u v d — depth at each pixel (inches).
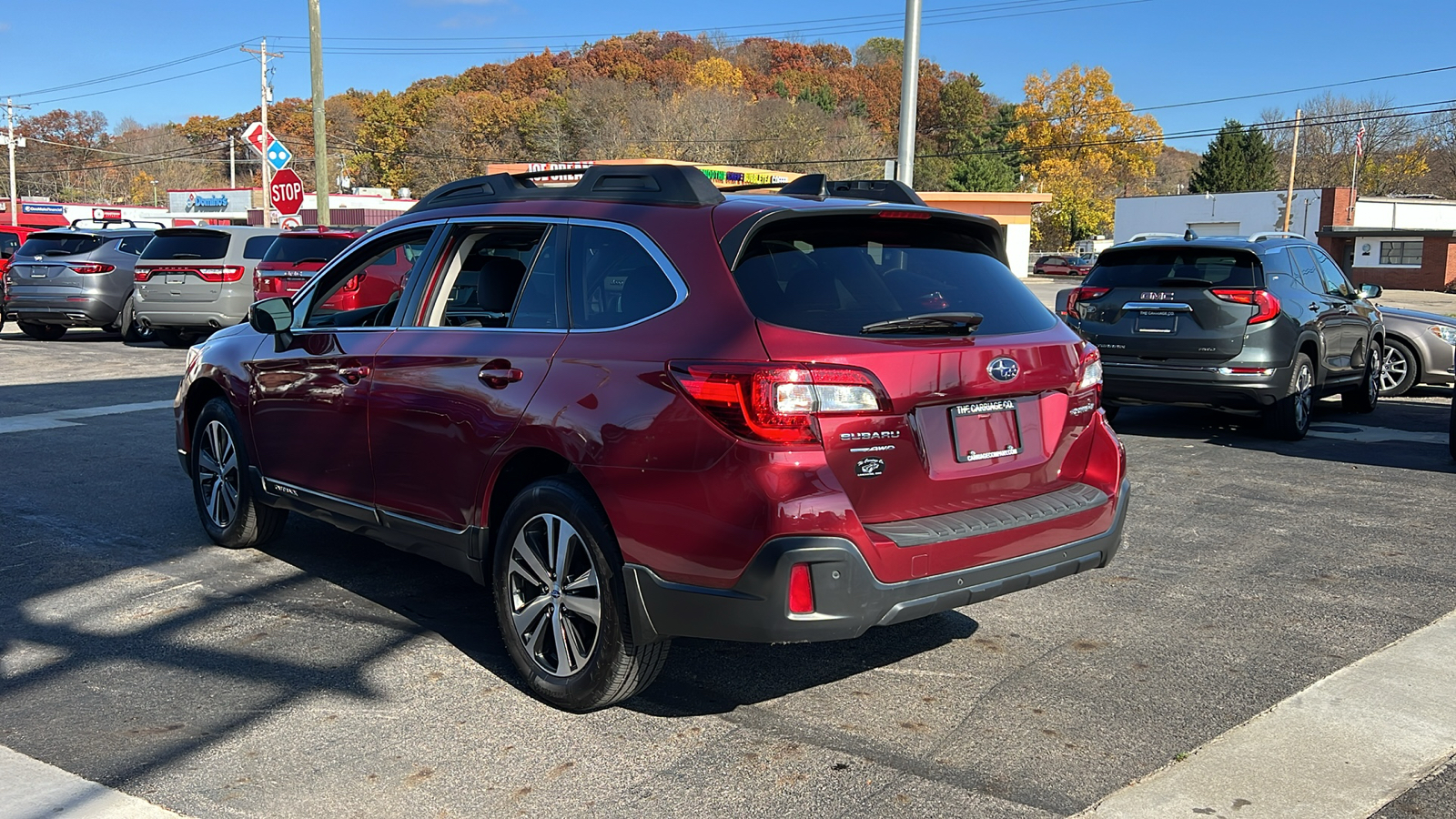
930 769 125.4
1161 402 352.2
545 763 126.9
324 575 200.2
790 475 119.4
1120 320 350.0
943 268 144.9
